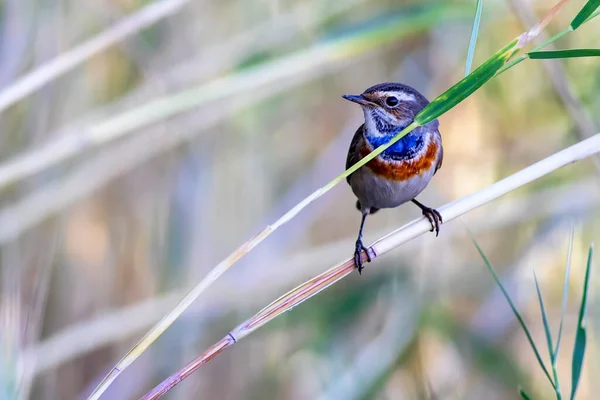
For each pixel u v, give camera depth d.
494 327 12.16
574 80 11.79
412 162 8.28
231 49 11.02
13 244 9.45
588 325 12.41
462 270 12.47
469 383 11.81
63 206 10.15
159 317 10.43
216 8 11.98
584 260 12.70
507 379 11.75
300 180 12.72
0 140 10.41
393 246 6.38
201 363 5.49
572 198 11.97
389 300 12.32
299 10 11.65
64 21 10.91
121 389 11.13
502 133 12.98
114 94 11.74
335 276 6.06
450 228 11.73
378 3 11.70
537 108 12.79
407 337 11.56
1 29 10.12
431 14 9.58
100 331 10.00
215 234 11.75
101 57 11.32
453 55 12.62
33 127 10.59
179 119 10.87
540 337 12.60
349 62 11.85
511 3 8.88
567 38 12.27
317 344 12.27
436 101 5.49
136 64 11.84
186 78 10.87
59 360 9.72
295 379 12.22
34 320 8.07
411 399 11.66
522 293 12.58
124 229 11.48
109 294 11.23
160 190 11.59
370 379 11.13
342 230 13.59
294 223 12.38
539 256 12.81
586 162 12.43
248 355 12.09
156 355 11.43
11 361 6.10
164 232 11.49
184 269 11.34
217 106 11.00
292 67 9.25
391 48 12.88
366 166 8.37
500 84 12.74
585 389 12.22
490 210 12.73
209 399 11.68
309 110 13.48
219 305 11.18
